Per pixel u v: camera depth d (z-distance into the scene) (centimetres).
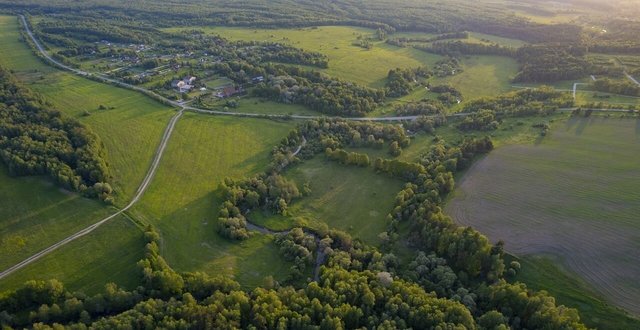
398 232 17350
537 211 17425
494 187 18912
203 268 15812
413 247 16612
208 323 12631
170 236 17162
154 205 18762
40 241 16588
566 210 17338
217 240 17062
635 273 14600
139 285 14838
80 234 16962
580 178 18950
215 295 13825
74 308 13488
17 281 14862
